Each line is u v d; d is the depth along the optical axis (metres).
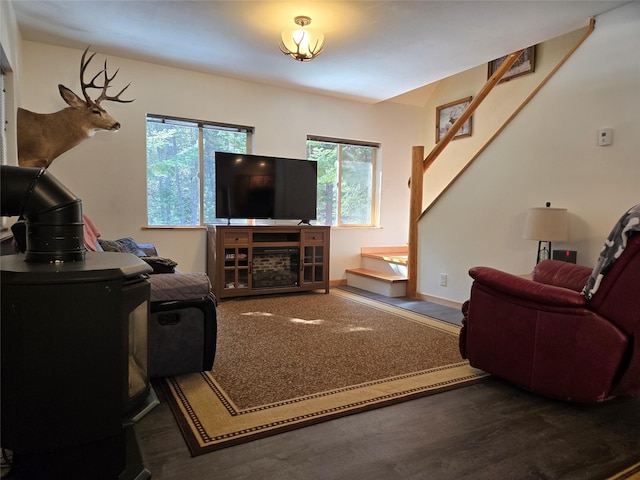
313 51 2.98
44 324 1.20
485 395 2.09
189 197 4.34
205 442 1.61
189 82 4.18
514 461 1.52
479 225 3.86
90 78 3.73
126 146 3.93
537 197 3.36
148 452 1.54
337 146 5.31
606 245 1.80
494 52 3.60
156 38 3.35
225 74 4.28
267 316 3.60
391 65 3.93
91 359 1.25
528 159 3.42
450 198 4.15
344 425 1.76
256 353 2.63
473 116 5.00
